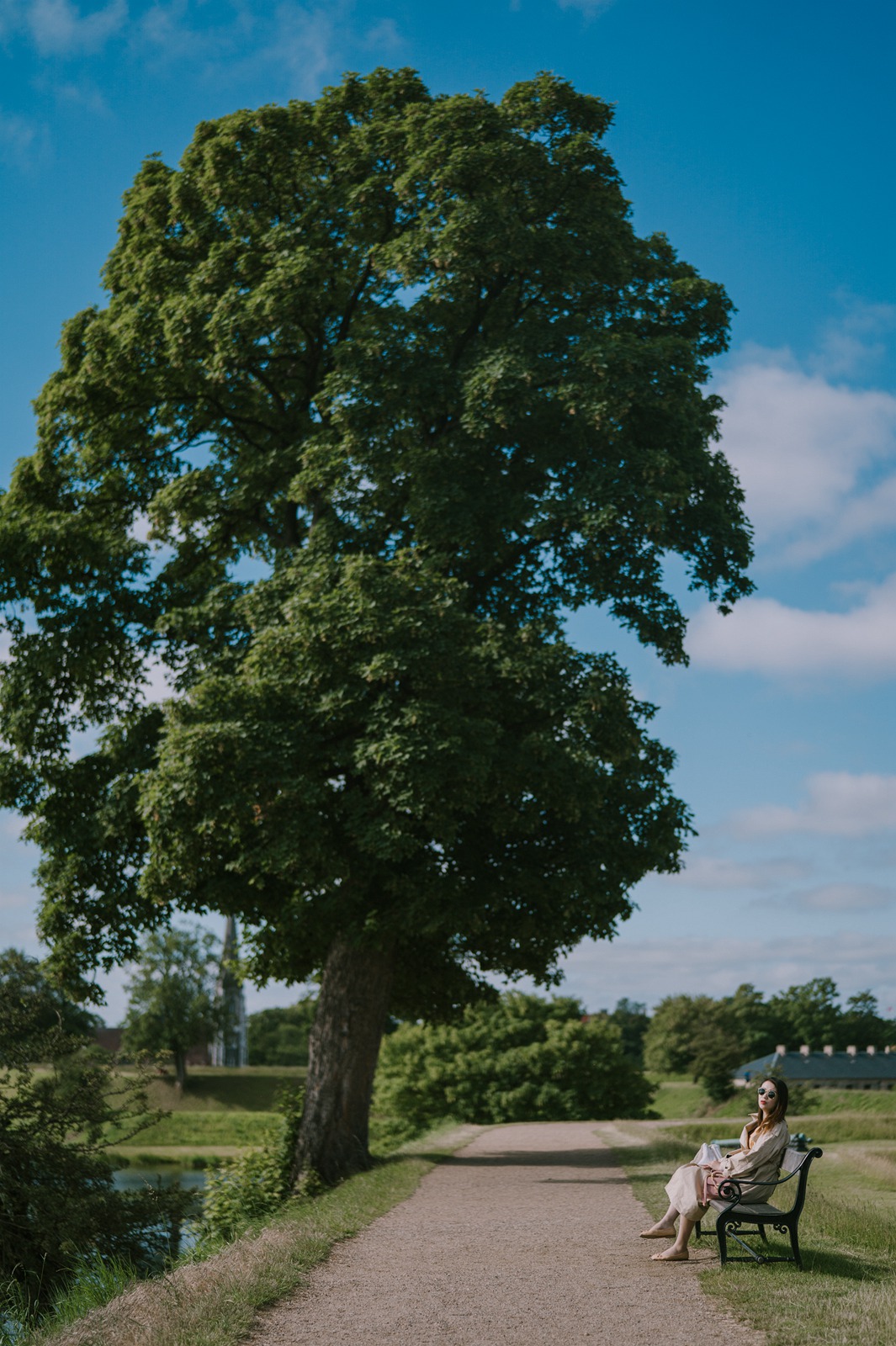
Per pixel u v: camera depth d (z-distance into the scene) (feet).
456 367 65.51
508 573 67.67
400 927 57.77
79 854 64.85
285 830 54.19
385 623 55.11
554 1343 20.90
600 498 59.93
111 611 67.31
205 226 69.62
